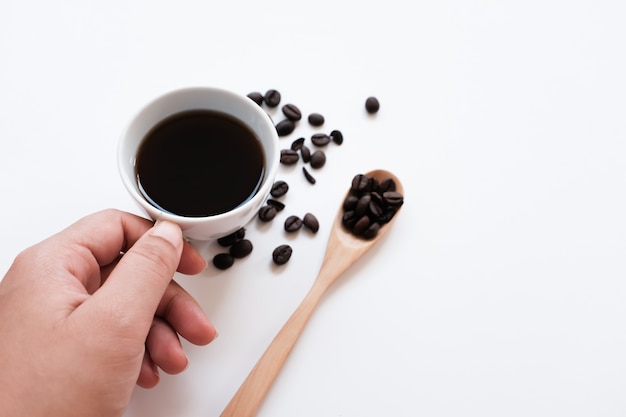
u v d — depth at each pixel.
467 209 0.42
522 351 0.40
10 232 0.40
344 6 0.46
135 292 0.32
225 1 0.46
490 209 0.42
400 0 0.47
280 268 0.40
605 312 0.41
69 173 0.41
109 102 0.43
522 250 0.42
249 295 0.40
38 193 0.41
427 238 0.42
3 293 0.33
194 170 0.36
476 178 0.43
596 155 0.44
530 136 0.44
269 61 0.45
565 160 0.44
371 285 0.40
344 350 0.39
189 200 0.36
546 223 0.42
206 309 0.39
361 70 0.45
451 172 0.43
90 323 0.31
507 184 0.43
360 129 0.43
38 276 0.33
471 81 0.45
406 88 0.45
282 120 0.43
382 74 0.45
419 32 0.46
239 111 0.36
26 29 0.44
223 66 0.44
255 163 0.36
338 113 0.44
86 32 0.45
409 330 0.40
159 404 0.38
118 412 0.33
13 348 0.32
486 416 0.39
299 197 0.42
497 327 0.40
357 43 0.46
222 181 0.36
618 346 0.41
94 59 0.44
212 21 0.45
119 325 0.31
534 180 0.43
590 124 0.45
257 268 0.40
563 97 0.45
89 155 0.42
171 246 0.33
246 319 0.39
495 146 0.44
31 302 0.32
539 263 0.42
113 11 0.45
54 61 0.44
